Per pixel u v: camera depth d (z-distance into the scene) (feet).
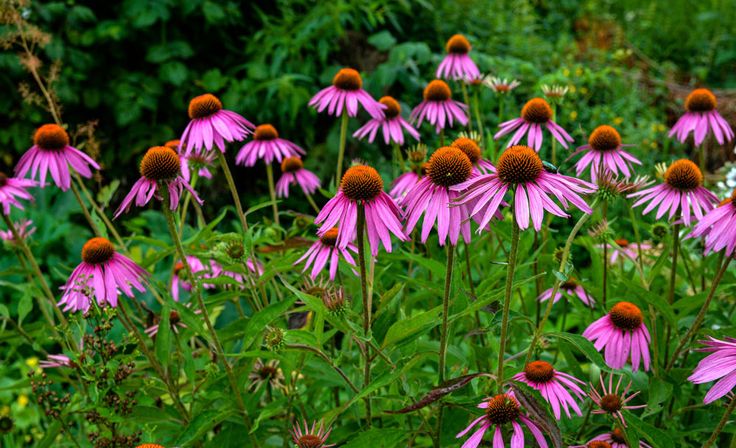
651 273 3.32
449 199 2.64
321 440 3.00
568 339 2.83
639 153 7.02
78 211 6.71
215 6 7.05
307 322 3.52
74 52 6.89
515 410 2.77
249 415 3.29
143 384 3.37
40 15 6.70
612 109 7.54
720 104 7.96
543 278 3.78
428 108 4.03
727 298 3.88
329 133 6.87
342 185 2.69
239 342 3.99
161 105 7.18
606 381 3.28
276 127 7.02
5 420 3.81
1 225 5.87
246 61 7.51
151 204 7.11
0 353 5.13
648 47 10.15
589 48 9.03
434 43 8.31
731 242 2.86
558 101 3.71
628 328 3.10
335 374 3.30
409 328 2.76
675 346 3.38
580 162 3.62
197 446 3.41
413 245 3.61
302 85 7.01
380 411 3.21
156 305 5.14
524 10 9.20
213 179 6.86
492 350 3.51
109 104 6.99
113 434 3.28
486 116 6.72
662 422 3.35
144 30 7.04
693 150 7.43
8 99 6.79
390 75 6.93
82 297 3.12
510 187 2.59
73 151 3.53
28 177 6.39
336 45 7.29
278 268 3.20
